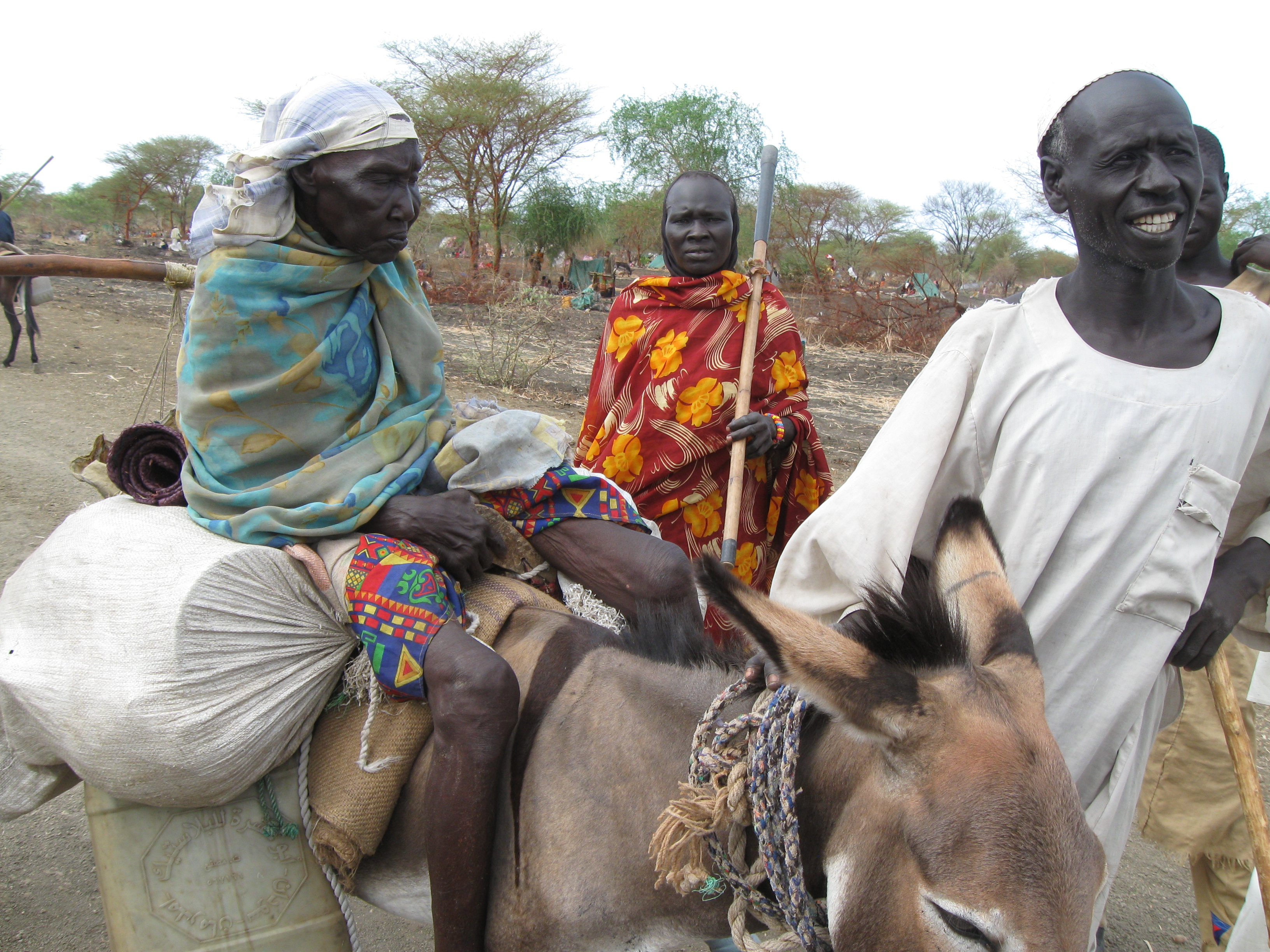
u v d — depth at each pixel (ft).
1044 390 6.47
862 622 5.02
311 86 7.03
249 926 6.78
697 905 5.75
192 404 6.89
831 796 4.98
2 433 25.34
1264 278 10.38
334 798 6.49
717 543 12.70
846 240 137.28
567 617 6.89
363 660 6.54
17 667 6.62
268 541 6.73
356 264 7.18
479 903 5.98
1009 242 145.28
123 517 7.04
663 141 100.32
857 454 29.94
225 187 6.75
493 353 37.96
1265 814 6.29
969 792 4.33
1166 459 6.24
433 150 90.74
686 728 5.85
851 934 4.63
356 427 7.23
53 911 10.21
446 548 6.83
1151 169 5.94
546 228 98.37
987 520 5.55
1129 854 12.96
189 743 6.10
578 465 13.67
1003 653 4.99
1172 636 6.34
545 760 6.16
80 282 58.80
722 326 12.68
